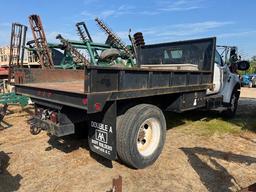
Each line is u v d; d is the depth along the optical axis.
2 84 9.60
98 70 2.88
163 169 3.66
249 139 5.16
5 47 15.64
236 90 7.29
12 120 6.44
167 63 6.20
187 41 5.79
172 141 4.93
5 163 3.79
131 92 3.29
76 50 8.41
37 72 4.90
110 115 3.20
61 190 3.07
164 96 4.43
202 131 5.66
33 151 4.27
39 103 3.81
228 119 6.99
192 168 3.72
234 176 3.48
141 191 3.07
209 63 5.42
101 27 9.20
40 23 9.59
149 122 3.70
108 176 3.42
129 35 8.66
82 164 3.78
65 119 3.38
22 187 3.13
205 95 5.29
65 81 5.45
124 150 3.41
